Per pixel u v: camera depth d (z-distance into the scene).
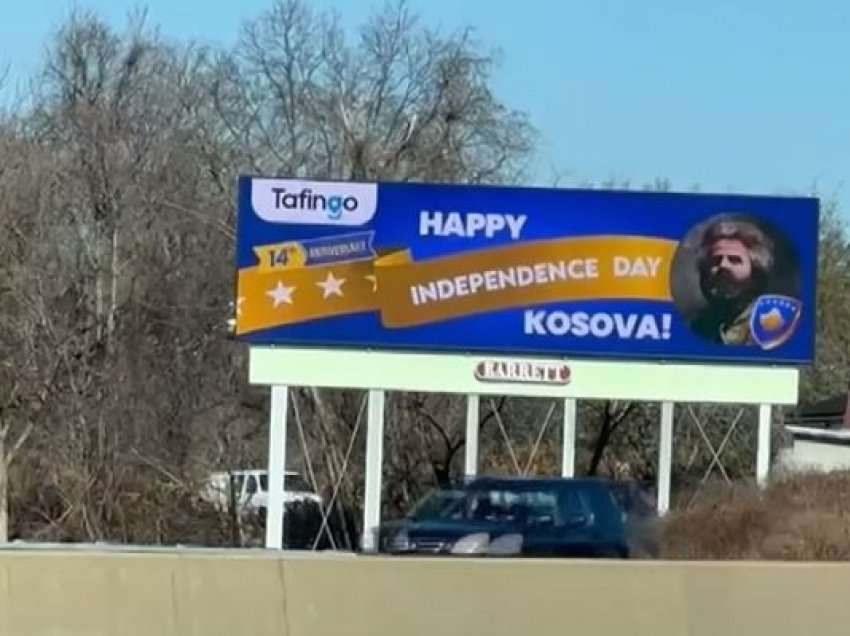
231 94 46.03
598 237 28.27
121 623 10.17
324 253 28.08
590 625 11.10
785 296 28.31
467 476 25.70
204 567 10.48
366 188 28.16
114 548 11.52
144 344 38.19
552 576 11.13
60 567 10.11
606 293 28.22
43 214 38.53
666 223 28.34
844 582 11.67
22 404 35.59
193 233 40.78
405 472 38.56
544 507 21.59
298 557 10.81
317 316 27.98
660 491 28.47
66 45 44.62
